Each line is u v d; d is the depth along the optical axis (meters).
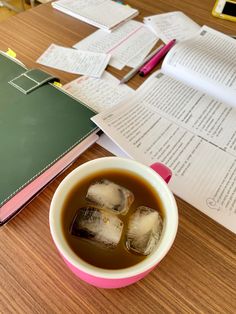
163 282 0.20
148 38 0.41
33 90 0.28
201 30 0.41
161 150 0.27
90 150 0.27
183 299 0.19
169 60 0.35
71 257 0.15
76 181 0.19
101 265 0.16
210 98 0.33
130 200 0.19
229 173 0.26
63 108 0.28
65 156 0.24
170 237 0.16
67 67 0.35
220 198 0.24
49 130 0.26
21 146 0.24
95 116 0.27
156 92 0.33
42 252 0.21
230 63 0.34
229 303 0.19
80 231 0.17
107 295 0.19
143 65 0.36
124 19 0.43
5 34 0.38
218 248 0.22
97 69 0.35
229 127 0.30
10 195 0.21
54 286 0.19
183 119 0.30
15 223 0.22
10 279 0.19
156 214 0.18
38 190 0.23
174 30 0.43
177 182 0.25
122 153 0.27
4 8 1.11
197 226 0.23
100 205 0.19
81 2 0.45
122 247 0.17
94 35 0.40
